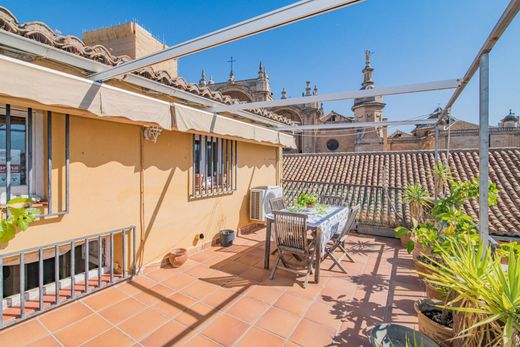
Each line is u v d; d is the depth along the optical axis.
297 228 4.00
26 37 2.43
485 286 1.70
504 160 8.77
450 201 3.91
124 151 3.88
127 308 3.18
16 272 3.64
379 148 19.81
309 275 4.27
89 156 3.46
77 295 3.30
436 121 5.36
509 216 6.42
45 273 3.90
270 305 3.33
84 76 3.12
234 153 6.34
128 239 3.97
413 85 3.56
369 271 4.48
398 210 7.21
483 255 2.13
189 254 5.05
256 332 2.80
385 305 3.38
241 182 6.70
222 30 2.17
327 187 9.27
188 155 4.98
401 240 5.94
